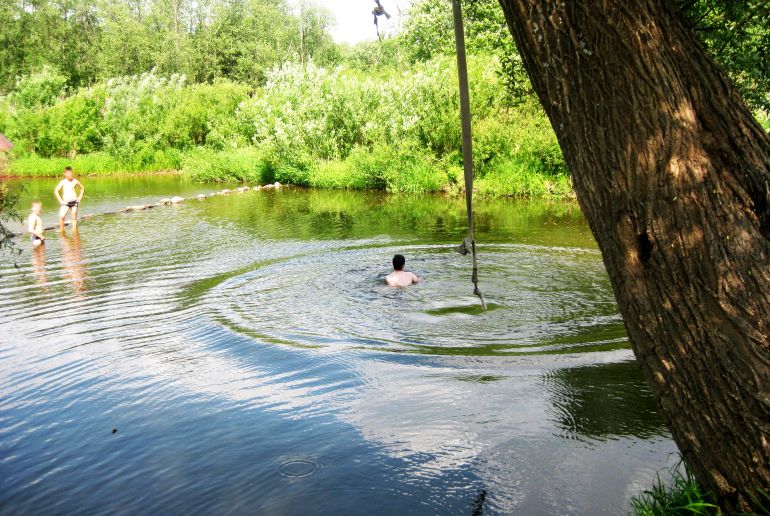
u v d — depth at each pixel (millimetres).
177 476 4531
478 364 6363
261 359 6742
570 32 2598
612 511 3908
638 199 2607
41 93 42844
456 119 22859
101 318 8469
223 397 5844
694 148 2537
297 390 5930
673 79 2535
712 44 4137
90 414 5605
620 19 2496
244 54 70625
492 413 5301
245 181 29609
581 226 14453
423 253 11930
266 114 31188
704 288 2549
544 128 21672
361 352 6812
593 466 4430
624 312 2809
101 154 37875
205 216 18203
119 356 7023
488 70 22625
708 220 2529
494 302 8555
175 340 7484
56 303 9273
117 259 12328
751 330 2500
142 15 80500
